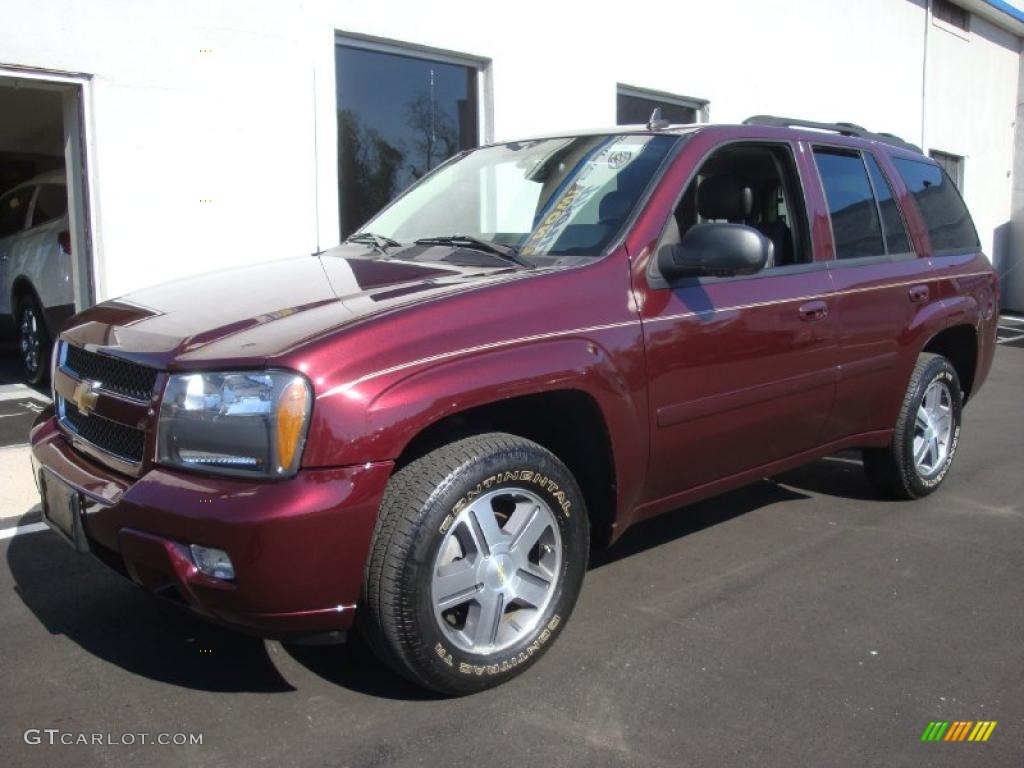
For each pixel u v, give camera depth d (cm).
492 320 300
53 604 375
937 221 527
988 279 552
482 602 301
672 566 422
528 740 281
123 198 636
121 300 359
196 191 666
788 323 396
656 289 349
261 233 701
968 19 1678
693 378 357
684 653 337
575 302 323
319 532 260
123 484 284
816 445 438
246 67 679
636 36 984
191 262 671
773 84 1206
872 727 290
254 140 689
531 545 313
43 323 751
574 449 344
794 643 346
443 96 833
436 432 305
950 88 1645
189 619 362
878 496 530
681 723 291
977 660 335
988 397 909
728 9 1109
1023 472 595
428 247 385
